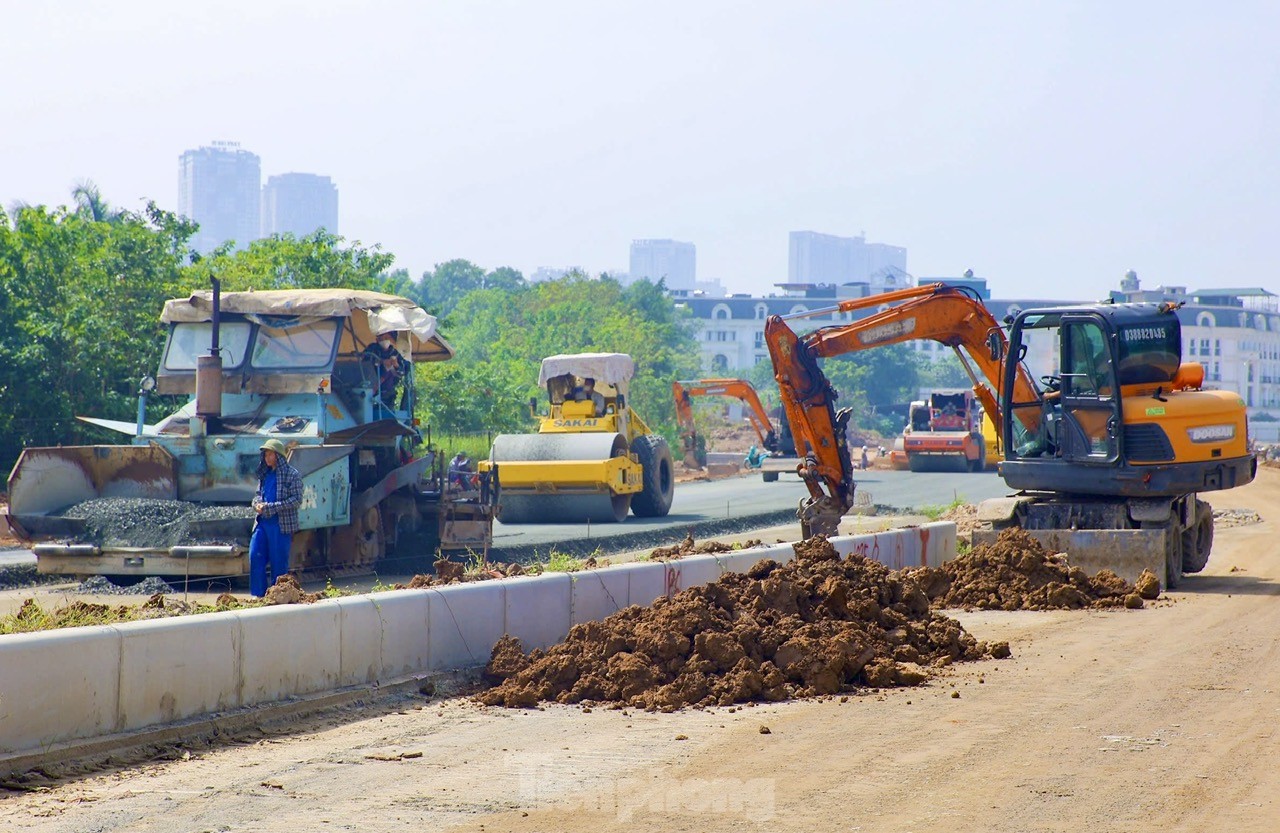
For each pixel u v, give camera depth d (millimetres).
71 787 9109
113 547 18578
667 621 13062
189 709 10703
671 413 89562
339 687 12062
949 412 62500
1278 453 84688
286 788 9133
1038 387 23312
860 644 13344
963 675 13609
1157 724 11195
